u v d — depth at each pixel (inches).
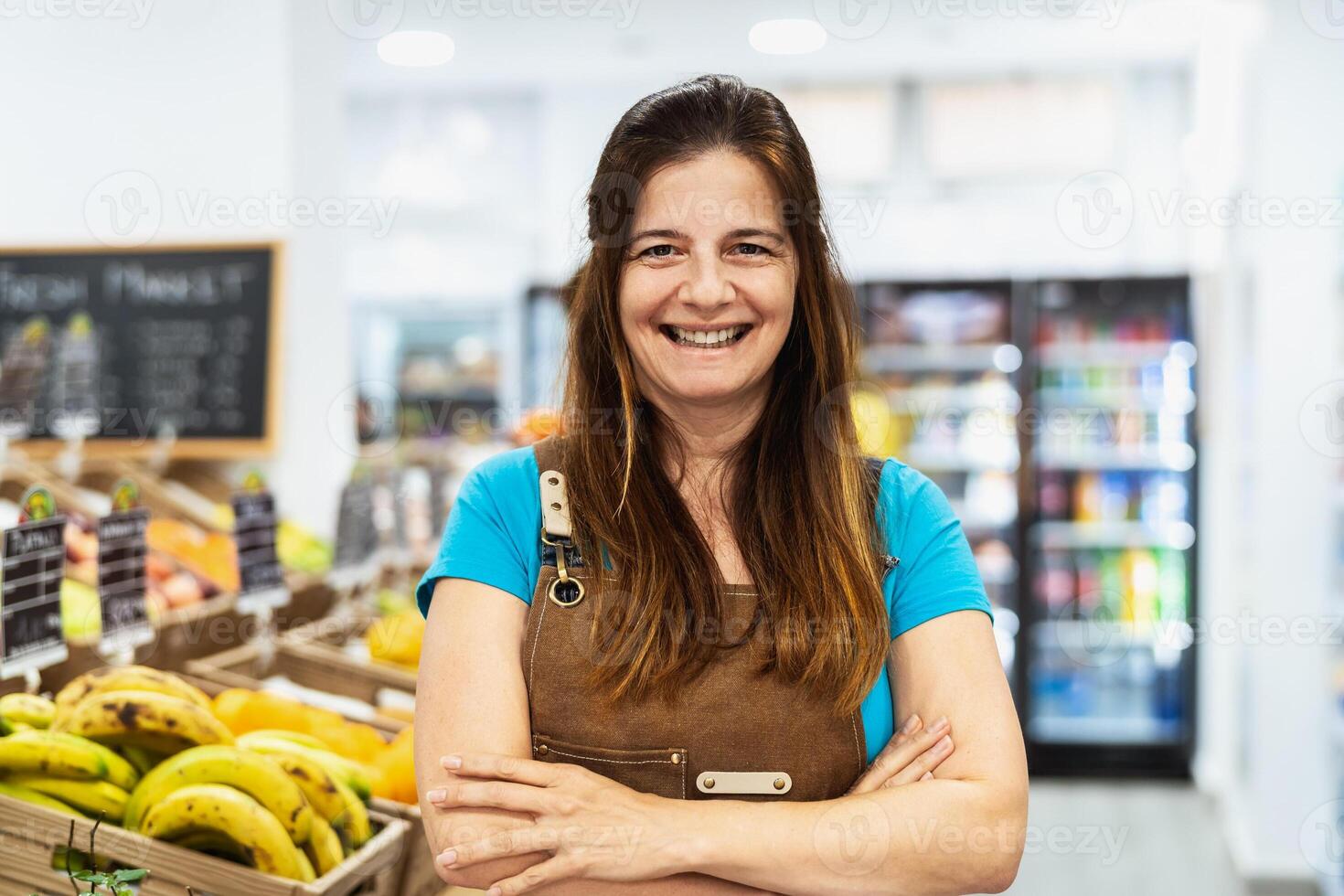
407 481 129.1
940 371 220.7
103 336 131.0
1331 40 145.2
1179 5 185.2
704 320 46.6
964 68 233.0
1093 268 232.2
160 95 129.4
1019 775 45.8
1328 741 148.3
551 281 236.1
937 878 44.0
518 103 253.4
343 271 149.3
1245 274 162.9
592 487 48.4
